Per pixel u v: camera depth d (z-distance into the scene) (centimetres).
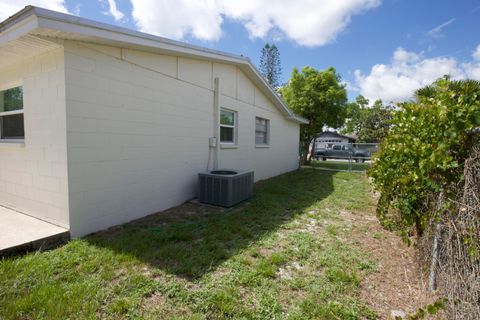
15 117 392
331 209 505
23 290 198
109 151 361
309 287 224
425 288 224
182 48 456
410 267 269
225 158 670
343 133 3550
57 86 311
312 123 1595
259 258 276
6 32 284
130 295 198
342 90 1547
